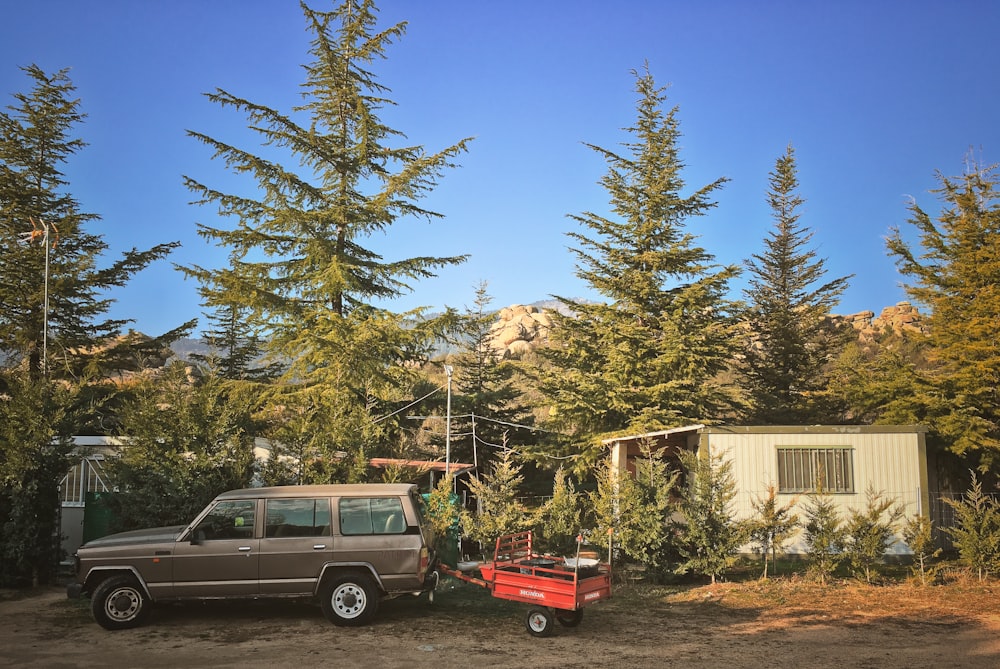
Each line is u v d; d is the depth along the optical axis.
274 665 8.64
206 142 24.27
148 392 15.95
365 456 14.95
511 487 15.32
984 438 20.77
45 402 15.02
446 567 11.85
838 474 18.36
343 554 10.64
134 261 31.47
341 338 24.88
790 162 43.25
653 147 32.53
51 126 31.94
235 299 24.58
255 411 25.41
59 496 15.29
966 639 10.29
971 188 26.14
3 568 14.19
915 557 15.49
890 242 26.47
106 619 10.37
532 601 10.46
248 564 10.54
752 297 42.41
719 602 12.96
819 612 12.12
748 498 18.23
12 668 8.51
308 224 26.48
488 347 37.84
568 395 27.58
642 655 9.32
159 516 13.98
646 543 14.77
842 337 38.38
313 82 27.94
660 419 26.81
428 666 8.69
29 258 29.28
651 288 30.34
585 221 31.48
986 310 24.00
